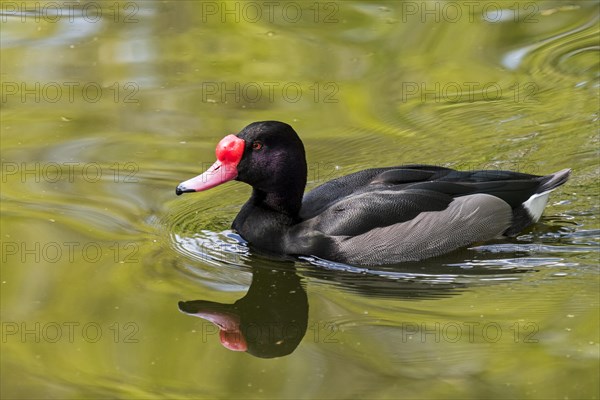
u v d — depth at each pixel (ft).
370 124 51.62
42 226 42.34
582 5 63.67
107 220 43.21
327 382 31.89
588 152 48.11
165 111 52.90
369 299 37.40
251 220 42.06
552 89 54.29
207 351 34.09
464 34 60.75
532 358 32.68
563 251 40.34
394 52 59.26
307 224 41.29
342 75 56.59
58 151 49.14
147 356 33.73
